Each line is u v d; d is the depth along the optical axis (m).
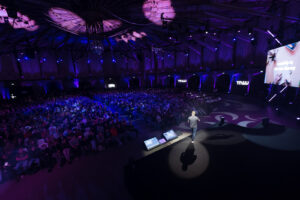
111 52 41.47
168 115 11.48
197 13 14.30
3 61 27.95
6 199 5.24
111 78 42.69
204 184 4.73
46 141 8.57
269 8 15.34
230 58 25.38
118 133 10.20
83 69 39.16
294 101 13.76
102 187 5.38
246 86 22.77
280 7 14.94
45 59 32.53
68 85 37.41
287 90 14.62
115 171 6.25
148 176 5.37
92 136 8.83
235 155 6.20
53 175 6.32
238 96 21.91
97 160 7.20
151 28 22.91
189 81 34.25
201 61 30.80
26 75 30.78
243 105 16.22
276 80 12.89
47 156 7.03
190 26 20.31
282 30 14.92
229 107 15.66
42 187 5.68
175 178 5.12
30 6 13.17
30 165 6.59
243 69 22.53
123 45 38.91
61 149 7.39
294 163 5.38
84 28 18.19
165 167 5.80
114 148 8.27
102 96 26.67
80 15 14.63
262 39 19.58
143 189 4.78
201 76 30.47
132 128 10.09
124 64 42.50
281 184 4.44
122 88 42.38
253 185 4.50
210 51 28.86
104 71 41.94
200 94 23.02
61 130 10.30
